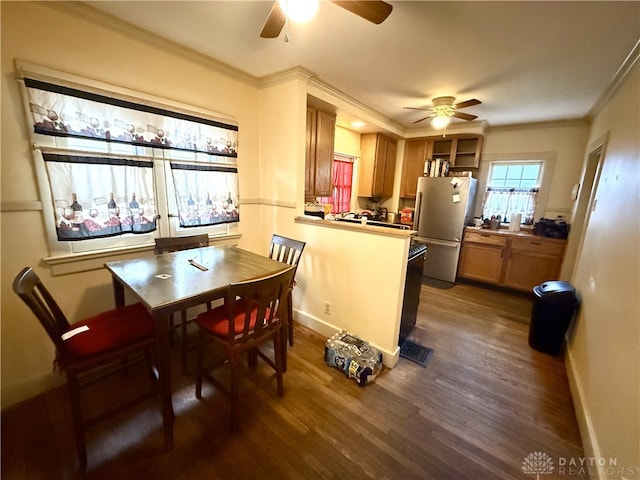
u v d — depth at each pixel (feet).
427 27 5.50
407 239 6.47
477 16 5.08
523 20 5.14
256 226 9.70
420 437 5.04
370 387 6.27
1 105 4.75
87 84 5.55
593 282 6.59
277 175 8.93
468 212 13.23
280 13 4.33
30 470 4.24
